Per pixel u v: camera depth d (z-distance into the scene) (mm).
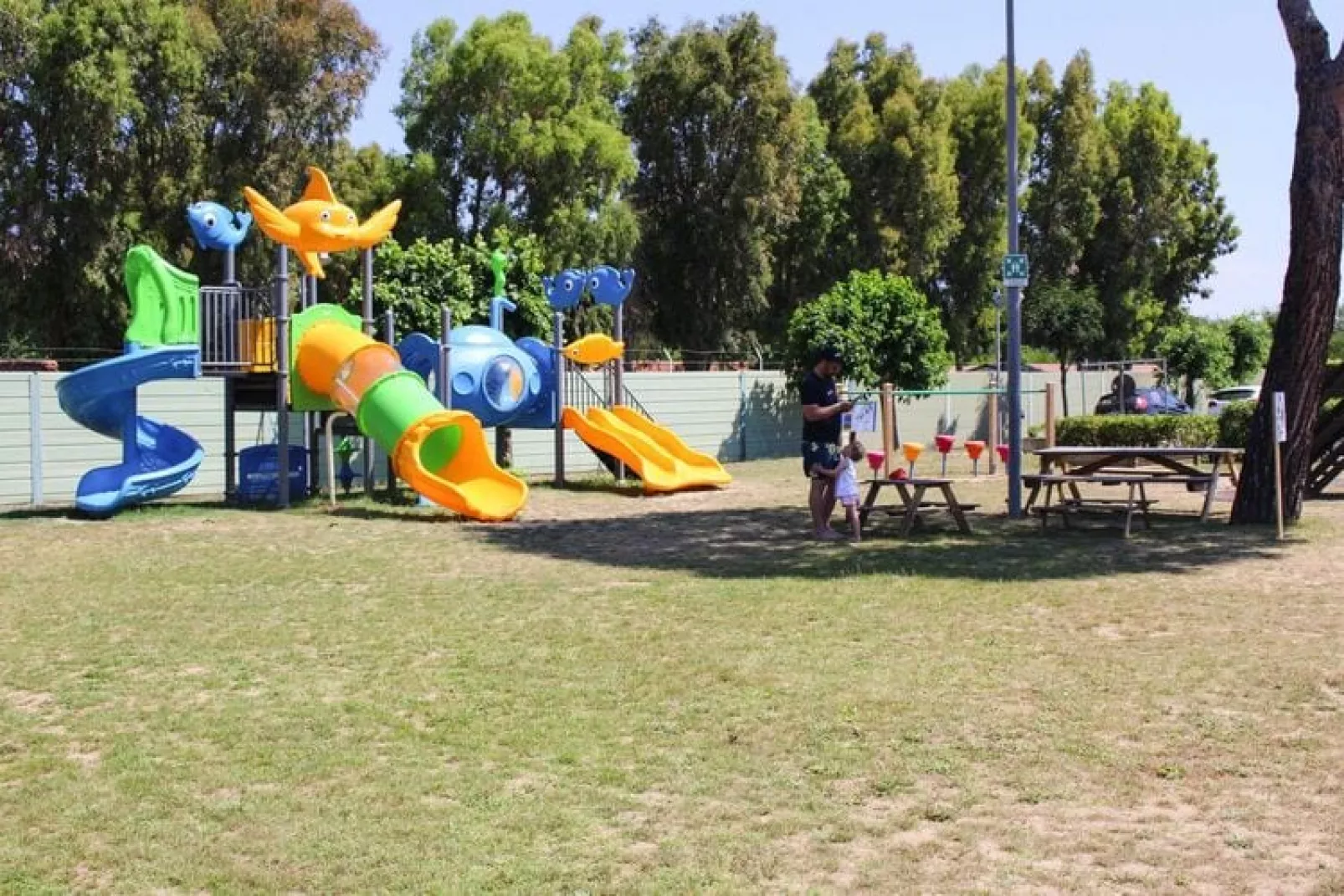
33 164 28359
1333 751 5805
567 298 21547
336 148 32375
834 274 43375
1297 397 13977
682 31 40469
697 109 39344
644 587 10539
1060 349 36406
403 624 9172
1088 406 41250
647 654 7941
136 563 12539
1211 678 7113
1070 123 50281
